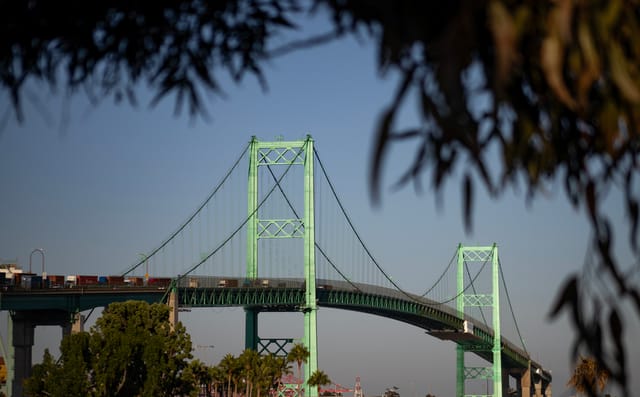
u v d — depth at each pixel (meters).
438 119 10.91
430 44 11.05
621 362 11.79
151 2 15.70
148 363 170.25
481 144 11.88
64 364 165.00
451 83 10.64
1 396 193.75
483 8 10.73
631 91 11.04
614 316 11.81
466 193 11.27
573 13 10.93
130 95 16.14
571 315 11.85
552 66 10.92
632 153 12.29
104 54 15.85
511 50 10.52
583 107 11.24
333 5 12.10
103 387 165.62
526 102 11.90
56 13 15.46
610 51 11.14
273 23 16.17
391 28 11.11
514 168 12.04
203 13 15.95
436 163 11.19
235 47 16.27
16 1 15.40
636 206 12.26
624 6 11.09
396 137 10.66
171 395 179.38
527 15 10.88
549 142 12.18
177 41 16.02
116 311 187.25
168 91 16.19
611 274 12.02
